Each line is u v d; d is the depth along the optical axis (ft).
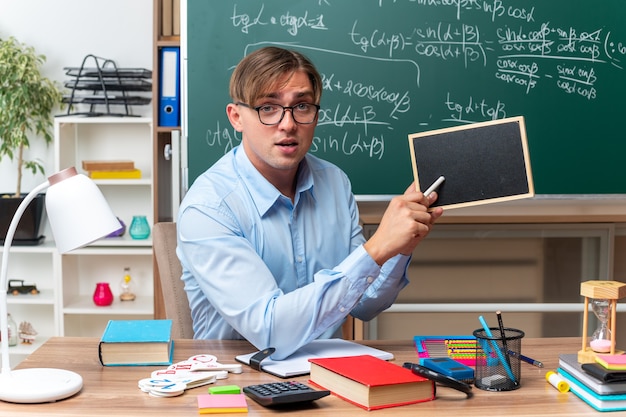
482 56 9.01
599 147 9.14
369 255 4.71
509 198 4.78
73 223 4.14
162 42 9.52
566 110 9.09
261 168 5.46
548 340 5.33
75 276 11.81
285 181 5.56
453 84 9.03
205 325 5.77
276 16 8.87
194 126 8.90
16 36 11.73
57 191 4.17
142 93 11.65
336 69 8.95
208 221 5.15
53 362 4.71
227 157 5.75
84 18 11.73
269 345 4.75
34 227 11.30
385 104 9.00
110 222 4.21
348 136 9.00
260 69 4.99
